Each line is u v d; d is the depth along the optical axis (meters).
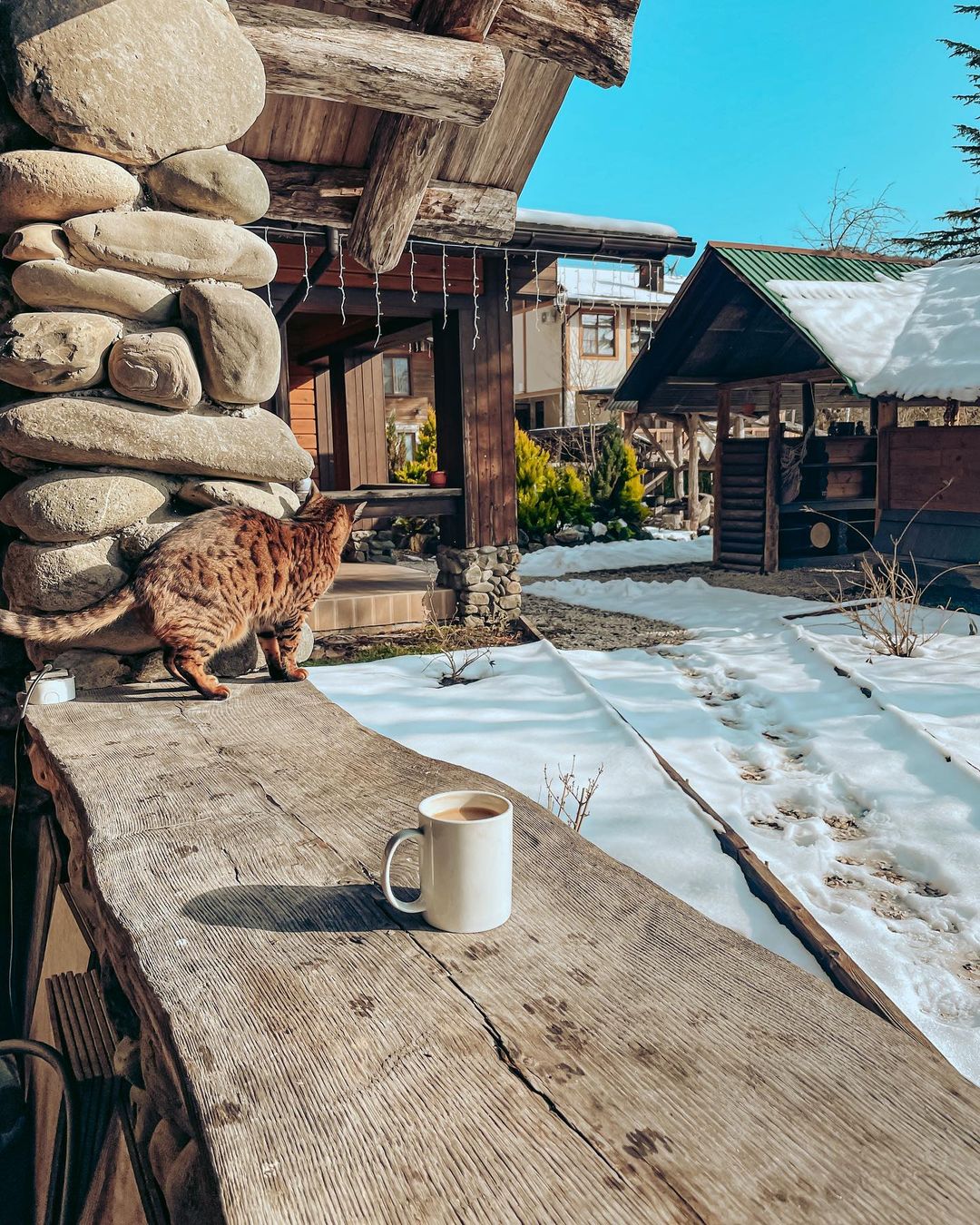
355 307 9.30
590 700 6.56
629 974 1.44
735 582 13.77
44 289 3.26
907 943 3.75
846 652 8.36
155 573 3.23
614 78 5.40
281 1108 1.13
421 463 17.91
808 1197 0.97
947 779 5.10
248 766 2.49
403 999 1.37
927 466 11.45
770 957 1.49
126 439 3.33
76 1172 2.50
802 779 5.39
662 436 25.31
